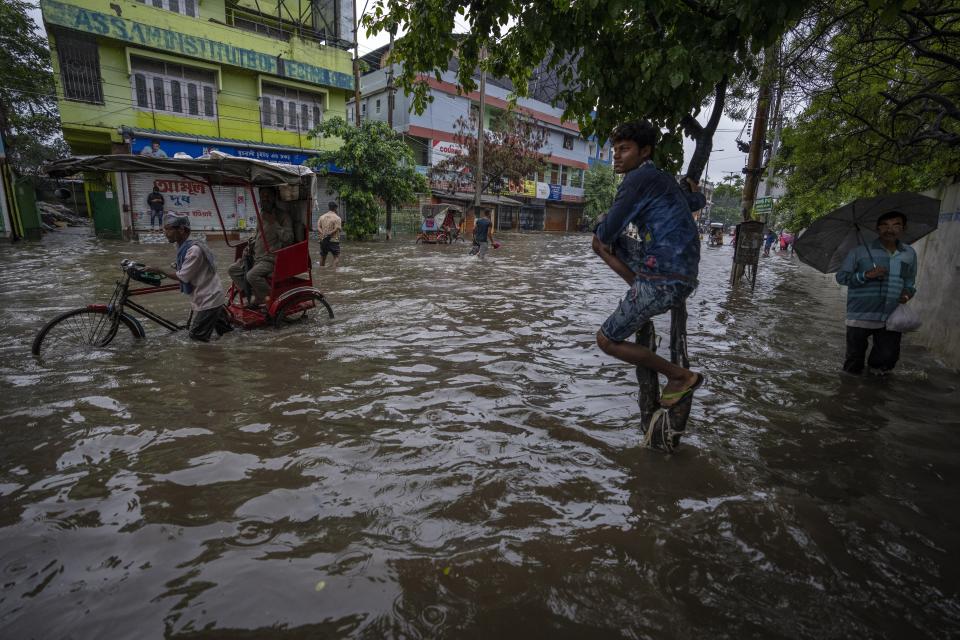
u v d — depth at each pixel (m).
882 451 3.13
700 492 2.61
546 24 3.43
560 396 3.97
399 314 6.90
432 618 1.75
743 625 1.75
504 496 2.54
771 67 5.51
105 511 2.36
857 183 8.28
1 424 3.27
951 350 5.28
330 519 2.32
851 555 2.14
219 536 2.19
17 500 2.44
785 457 3.03
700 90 2.76
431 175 28.88
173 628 1.70
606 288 9.95
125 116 17.05
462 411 3.61
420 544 2.16
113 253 13.30
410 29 4.40
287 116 21.20
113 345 5.20
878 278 4.54
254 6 21.22
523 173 30.39
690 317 7.38
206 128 18.92
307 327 6.12
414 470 2.78
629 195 2.72
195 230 18.69
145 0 17.61
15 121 21.27
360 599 1.84
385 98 29.52
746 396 4.09
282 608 1.79
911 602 1.88
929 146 6.38
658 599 1.87
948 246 5.80
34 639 1.64
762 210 13.34
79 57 16.11
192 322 5.77
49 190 28.58
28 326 5.82
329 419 3.43
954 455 3.09
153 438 3.11
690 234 2.73
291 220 6.34
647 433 3.08
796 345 5.92
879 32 5.18
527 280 10.77
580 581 1.95
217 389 3.96
